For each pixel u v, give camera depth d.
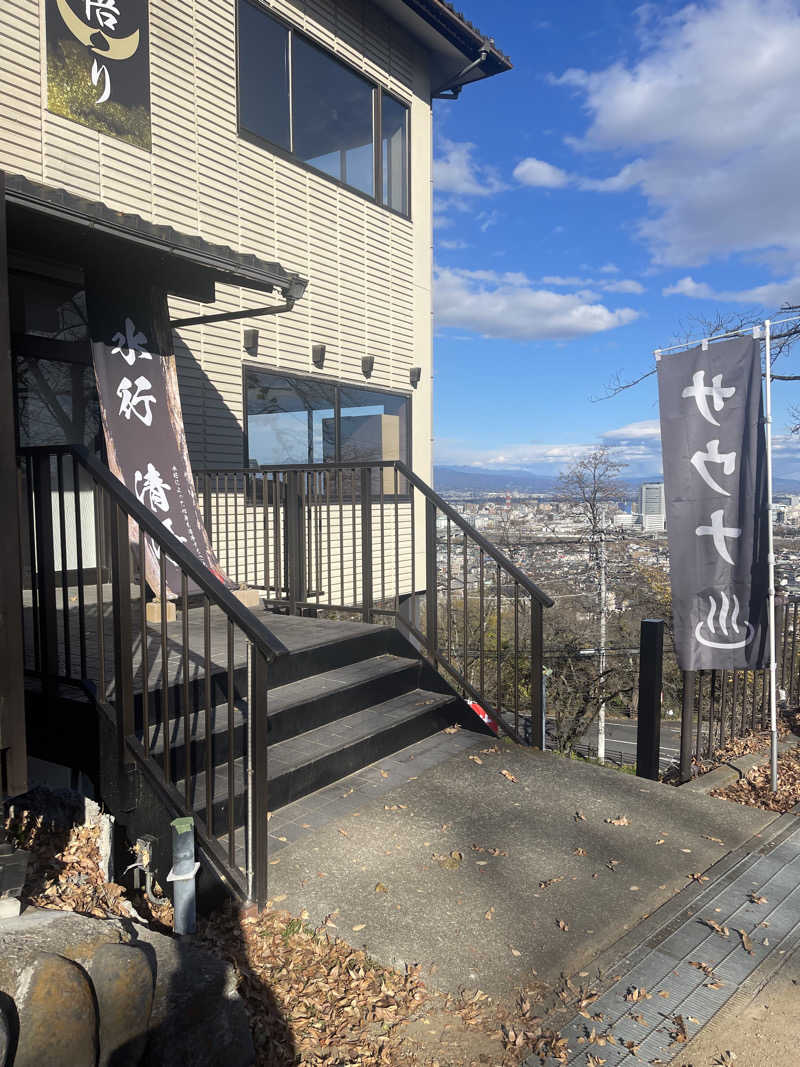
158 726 3.50
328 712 4.32
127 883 3.09
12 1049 1.84
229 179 7.30
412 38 9.94
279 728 3.99
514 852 3.32
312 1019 2.38
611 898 2.98
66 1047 1.93
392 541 9.66
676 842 3.47
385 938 2.72
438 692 4.98
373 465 5.40
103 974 2.09
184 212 6.83
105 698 3.21
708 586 4.75
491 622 13.24
